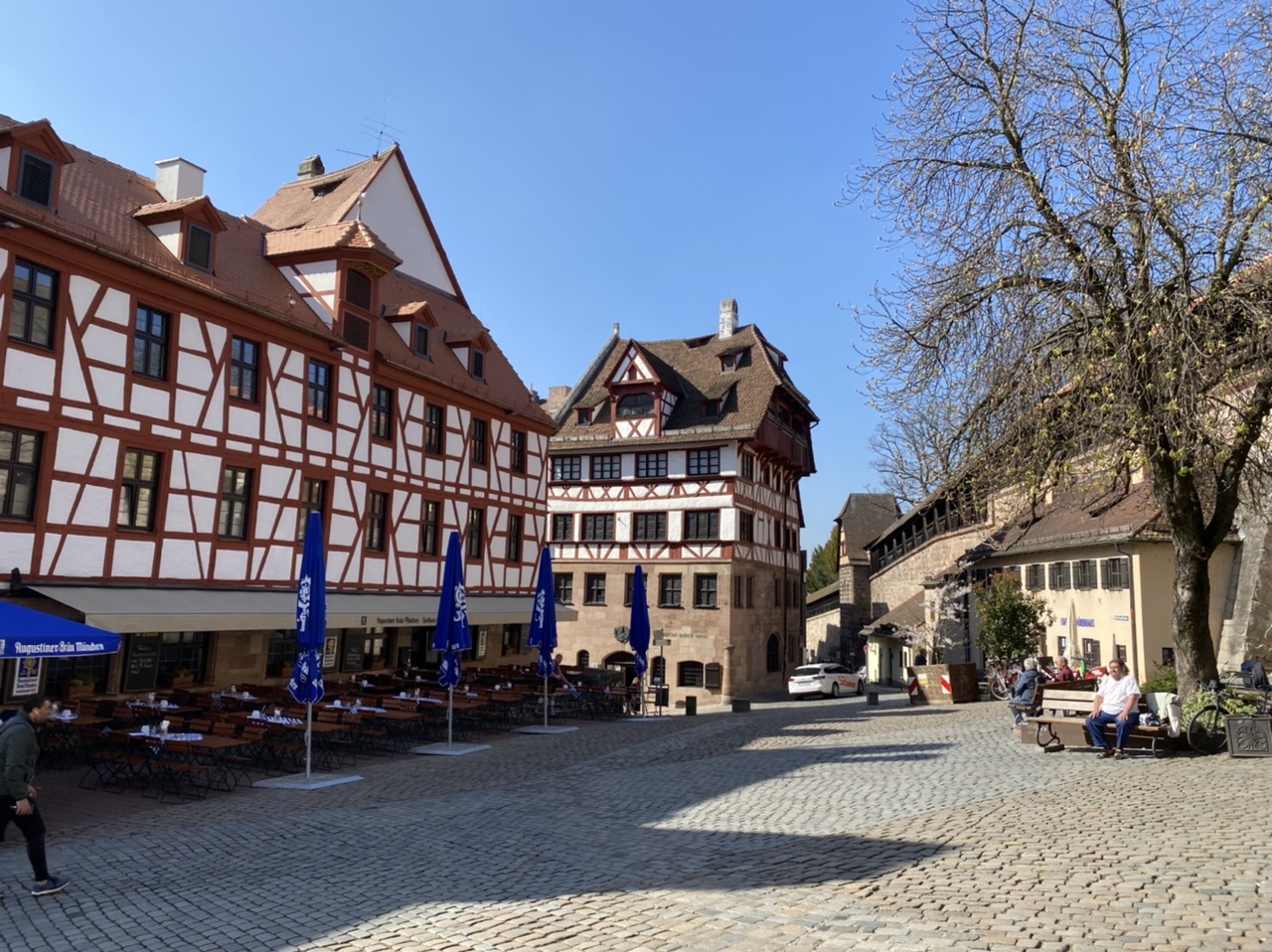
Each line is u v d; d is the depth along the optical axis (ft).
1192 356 36.19
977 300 44.27
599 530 130.72
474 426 90.79
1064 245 41.75
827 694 121.29
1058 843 25.25
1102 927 18.20
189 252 58.65
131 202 62.34
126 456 53.98
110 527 52.42
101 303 52.26
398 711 55.67
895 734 54.95
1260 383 39.55
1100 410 38.86
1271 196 36.83
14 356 47.52
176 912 21.72
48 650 34.42
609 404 136.98
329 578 69.26
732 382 131.95
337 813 33.91
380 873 24.90
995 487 46.65
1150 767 37.42
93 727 45.47
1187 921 18.26
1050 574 94.84
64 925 20.99
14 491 48.01
